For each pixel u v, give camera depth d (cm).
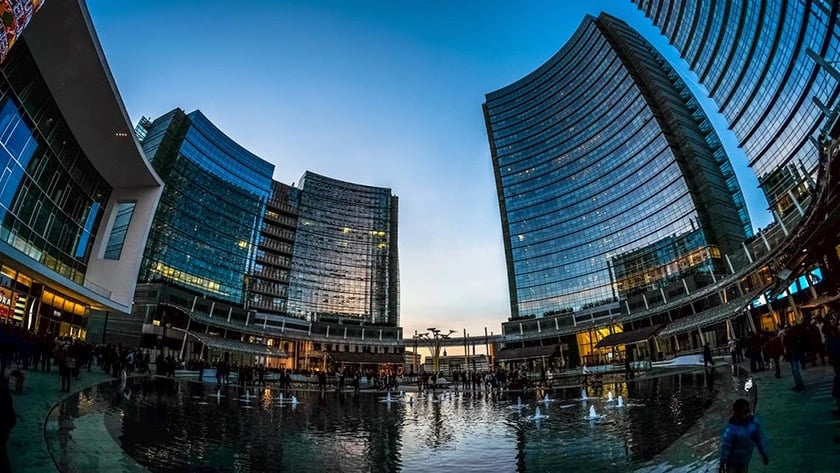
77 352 2352
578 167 13100
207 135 11669
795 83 7081
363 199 16425
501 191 14788
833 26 5638
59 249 3838
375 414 2216
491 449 1273
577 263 12281
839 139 1578
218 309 9588
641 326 8900
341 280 14738
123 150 4259
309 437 1495
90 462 959
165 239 9881
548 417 1878
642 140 11350
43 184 3478
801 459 712
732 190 10119
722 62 9519
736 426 569
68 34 2942
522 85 15900
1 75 2781
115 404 1825
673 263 9919
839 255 2623
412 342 11900
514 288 13412
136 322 7862
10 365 2062
